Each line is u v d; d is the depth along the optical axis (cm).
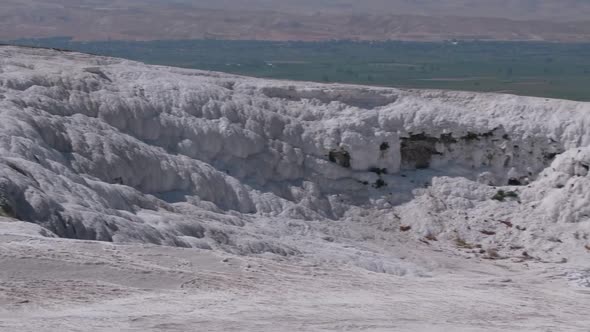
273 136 15375
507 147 15975
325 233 13950
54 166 11469
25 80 13500
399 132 15975
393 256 13150
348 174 15625
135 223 10356
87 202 10512
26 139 11681
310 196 15000
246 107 15438
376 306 6994
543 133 15938
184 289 6819
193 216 12725
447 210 15125
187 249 8538
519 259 13512
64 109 13388
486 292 8950
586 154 14962
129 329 5366
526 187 15500
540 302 8531
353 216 14938
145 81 15250
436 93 16825
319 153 15575
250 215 14038
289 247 12038
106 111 13888
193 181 13800
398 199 15400
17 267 6694
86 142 12825
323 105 16338
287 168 15150
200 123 14725
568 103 16325
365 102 16525
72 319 5522
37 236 7862
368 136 15788
